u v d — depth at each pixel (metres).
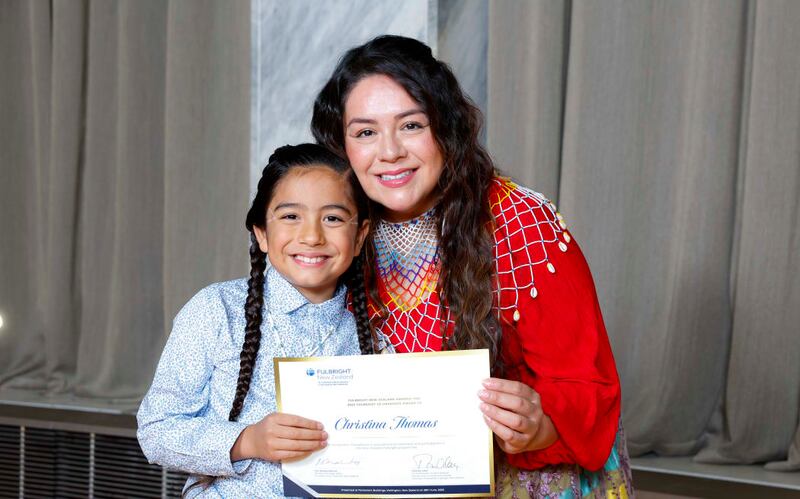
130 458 2.82
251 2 3.34
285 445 1.18
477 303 1.29
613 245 2.73
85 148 3.69
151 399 1.29
